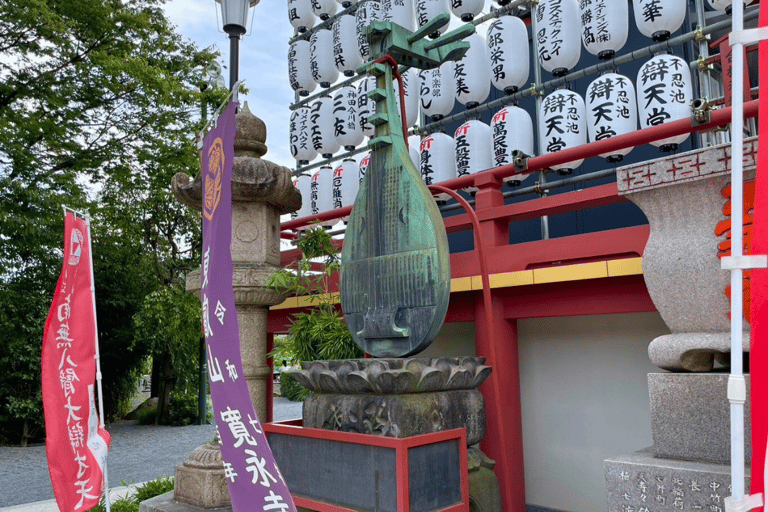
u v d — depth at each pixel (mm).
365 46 6824
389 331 3461
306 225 6789
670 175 3025
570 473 4867
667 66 5070
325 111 7344
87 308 4926
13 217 11125
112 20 12367
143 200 15117
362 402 3242
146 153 12969
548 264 4398
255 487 2553
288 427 3635
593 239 4094
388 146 3686
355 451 3182
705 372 2988
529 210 4547
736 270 1516
